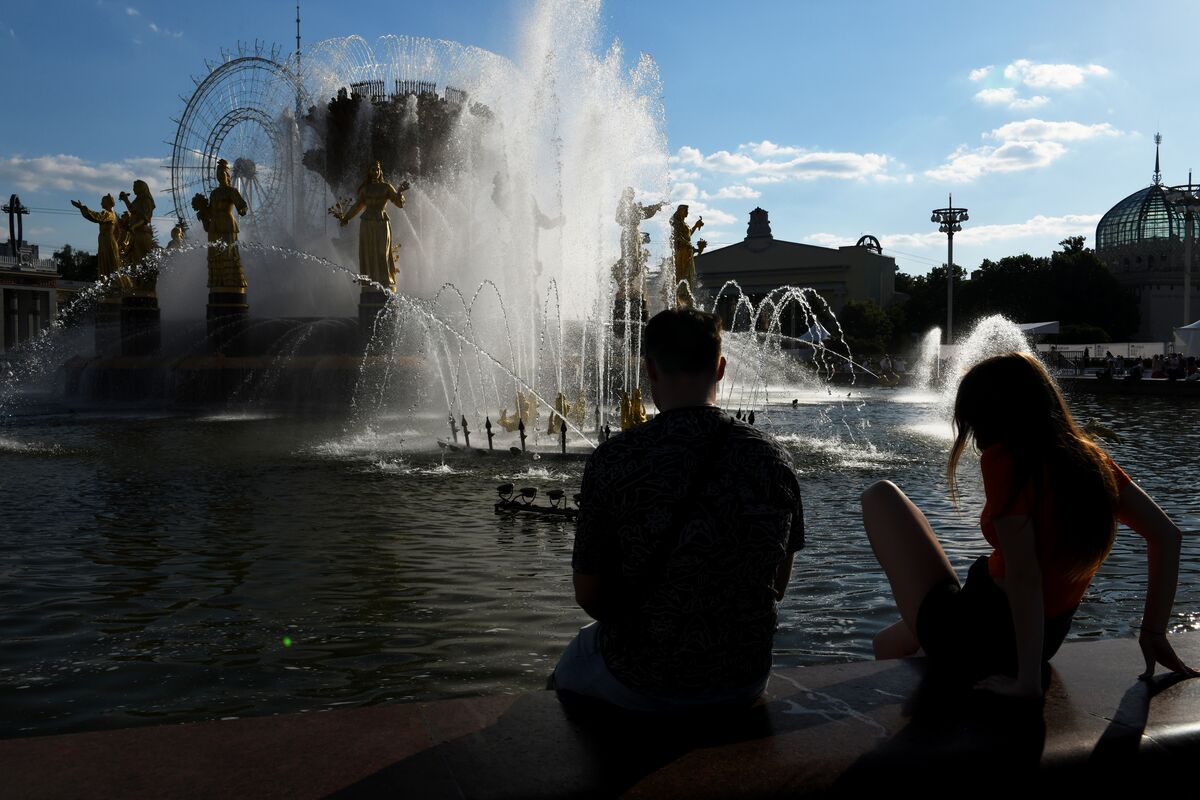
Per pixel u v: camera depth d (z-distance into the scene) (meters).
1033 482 2.79
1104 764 2.45
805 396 40.53
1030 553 2.78
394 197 28.25
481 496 10.98
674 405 2.61
